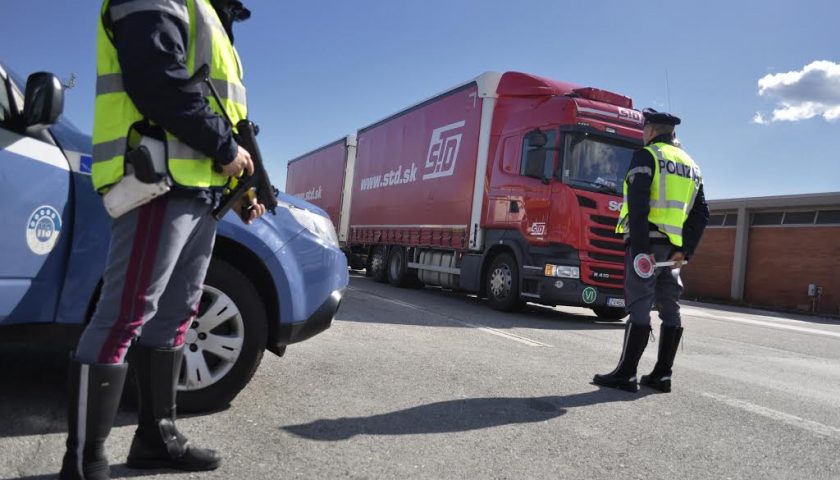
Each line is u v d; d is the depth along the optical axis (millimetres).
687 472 2924
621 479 2771
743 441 3469
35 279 2668
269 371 4199
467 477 2646
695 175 4516
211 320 3154
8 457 2420
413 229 12875
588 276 8961
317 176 20547
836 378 6051
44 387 3354
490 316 9023
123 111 1982
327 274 3533
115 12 1905
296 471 2543
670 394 4512
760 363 6684
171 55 1883
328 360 4723
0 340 2744
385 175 14570
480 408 3717
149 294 2092
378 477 2557
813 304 22547
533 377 4711
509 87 10453
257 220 3299
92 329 2088
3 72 2598
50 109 2445
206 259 2420
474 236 10609
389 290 12312
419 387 4105
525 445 3119
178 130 1911
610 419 3705
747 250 25281
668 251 4438
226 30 2381
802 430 3770
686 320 12234
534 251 9297
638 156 4375
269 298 3393
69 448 2059
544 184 9180
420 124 12992
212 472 2457
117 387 2104
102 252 2871
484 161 10609
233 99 2256
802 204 23078
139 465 2404
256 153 2254
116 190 1989
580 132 9117
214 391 3170
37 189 2625
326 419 3258
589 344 6879
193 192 2098
